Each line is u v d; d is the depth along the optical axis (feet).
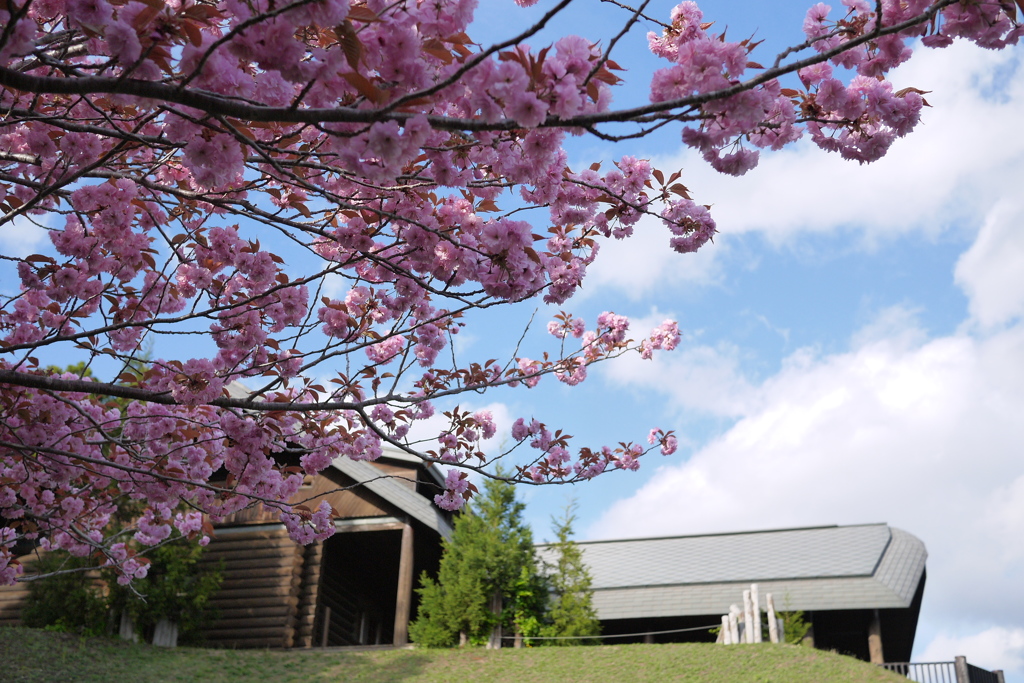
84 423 20.21
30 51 10.45
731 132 10.44
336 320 18.08
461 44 11.76
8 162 16.76
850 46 9.88
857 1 11.30
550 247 17.60
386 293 18.83
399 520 58.23
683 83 10.25
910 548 64.64
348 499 59.47
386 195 15.75
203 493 21.56
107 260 17.42
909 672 50.44
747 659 48.19
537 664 49.55
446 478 22.70
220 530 60.08
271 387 18.11
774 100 10.36
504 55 10.12
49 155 14.84
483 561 54.13
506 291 15.48
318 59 10.14
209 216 18.19
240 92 10.27
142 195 17.26
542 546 66.44
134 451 18.58
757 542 70.85
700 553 70.28
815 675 45.06
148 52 9.59
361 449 21.52
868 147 11.42
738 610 53.31
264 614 56.65
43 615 51.70
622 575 68.03
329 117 9.96
